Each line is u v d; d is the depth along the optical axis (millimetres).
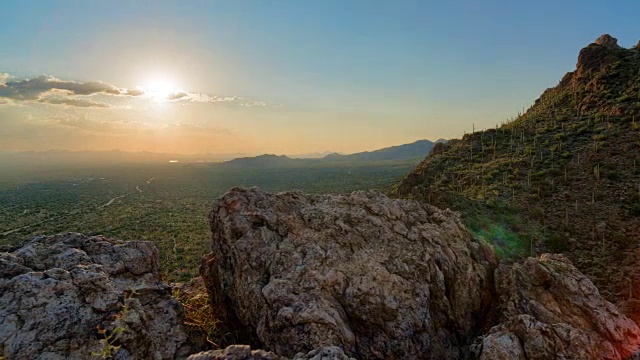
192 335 10484
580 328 10672
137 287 10258
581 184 40969
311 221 12602
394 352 9523
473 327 11734
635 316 18969
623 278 25625
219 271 11609
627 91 59219
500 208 38906
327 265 10891
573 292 11711
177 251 70625
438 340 10602
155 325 9547
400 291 10547
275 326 9258
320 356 7062
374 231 12695
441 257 12258
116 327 7980
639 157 41750
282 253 11195
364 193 14914
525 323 10078
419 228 13570
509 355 9258
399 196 60219
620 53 72812
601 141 48219
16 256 9422
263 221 12219
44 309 7906
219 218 12328
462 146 71125
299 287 10094
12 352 7125
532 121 70250
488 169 53875
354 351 9156
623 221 32938
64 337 7641
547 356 9312
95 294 8648
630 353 10047
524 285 12164
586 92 68000
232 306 11078
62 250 10336
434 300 11219
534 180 45219
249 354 6949
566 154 48406
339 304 9992
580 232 33250
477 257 13531
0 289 8070
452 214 15383
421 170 65375
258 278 10602
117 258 10773
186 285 15492
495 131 72500
